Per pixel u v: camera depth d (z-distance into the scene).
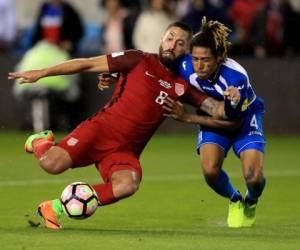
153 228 29.19
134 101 28.12
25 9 71.62
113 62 28.34
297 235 27.39
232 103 28.17
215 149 29.50
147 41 60.06
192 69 28.39
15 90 62.44
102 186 27.22
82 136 27.94
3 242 25.25
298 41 63.88
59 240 25.64
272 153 53.75
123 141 28.06
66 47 61.50
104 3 66.56
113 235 26.70
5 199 35.53
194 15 60.06
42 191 37.91
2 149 54.09
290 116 62.28
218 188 29.69
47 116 61.41
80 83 62.28
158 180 42.25
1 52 65.62
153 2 60.22
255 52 62.72
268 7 62.66
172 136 63.41
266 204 35.19
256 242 25.83
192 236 26.81
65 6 61.59
